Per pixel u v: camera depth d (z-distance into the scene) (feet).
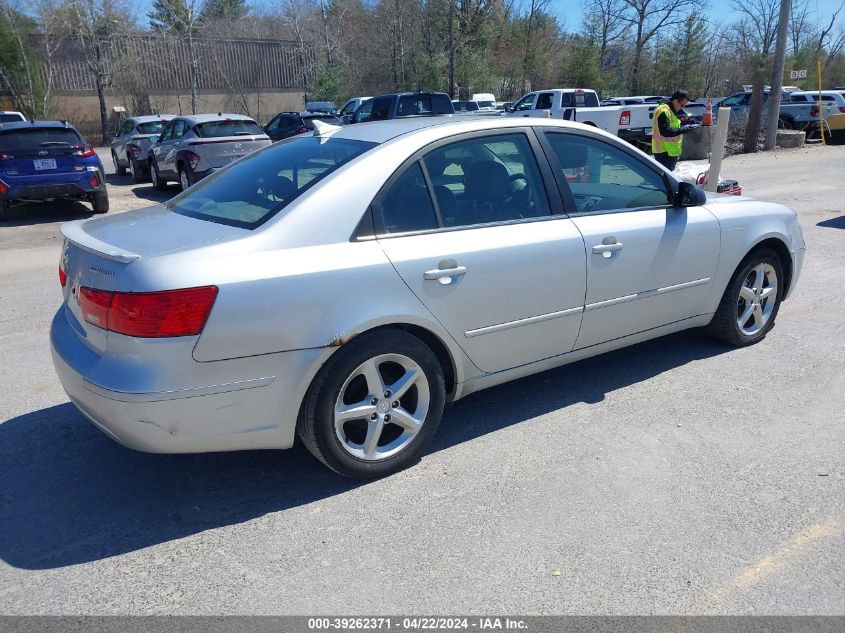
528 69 147.43
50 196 38.17
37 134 38.06
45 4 120.06
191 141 45.03
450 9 101.09
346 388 11.12
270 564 9.65
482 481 11.60
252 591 9.12
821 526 10.25
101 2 122.52
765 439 12.79
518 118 13.29
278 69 140.67
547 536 10.12
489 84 121.60
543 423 13.57
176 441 9.93
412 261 11.19
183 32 138.92
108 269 9.97
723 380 15.37
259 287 9.91
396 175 11.49
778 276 17.34
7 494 11.43
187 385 9.68
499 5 125.90
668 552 9.73
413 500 11.10
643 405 14.25
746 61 138.21
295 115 67.97
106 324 9.78
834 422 13.39
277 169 12.39
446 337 11.76
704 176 30.19
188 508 11.00
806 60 134.10
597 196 14.10
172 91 131.44
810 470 11.75
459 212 12.10
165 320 9.42
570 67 143.23
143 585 9.25
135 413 9.57
